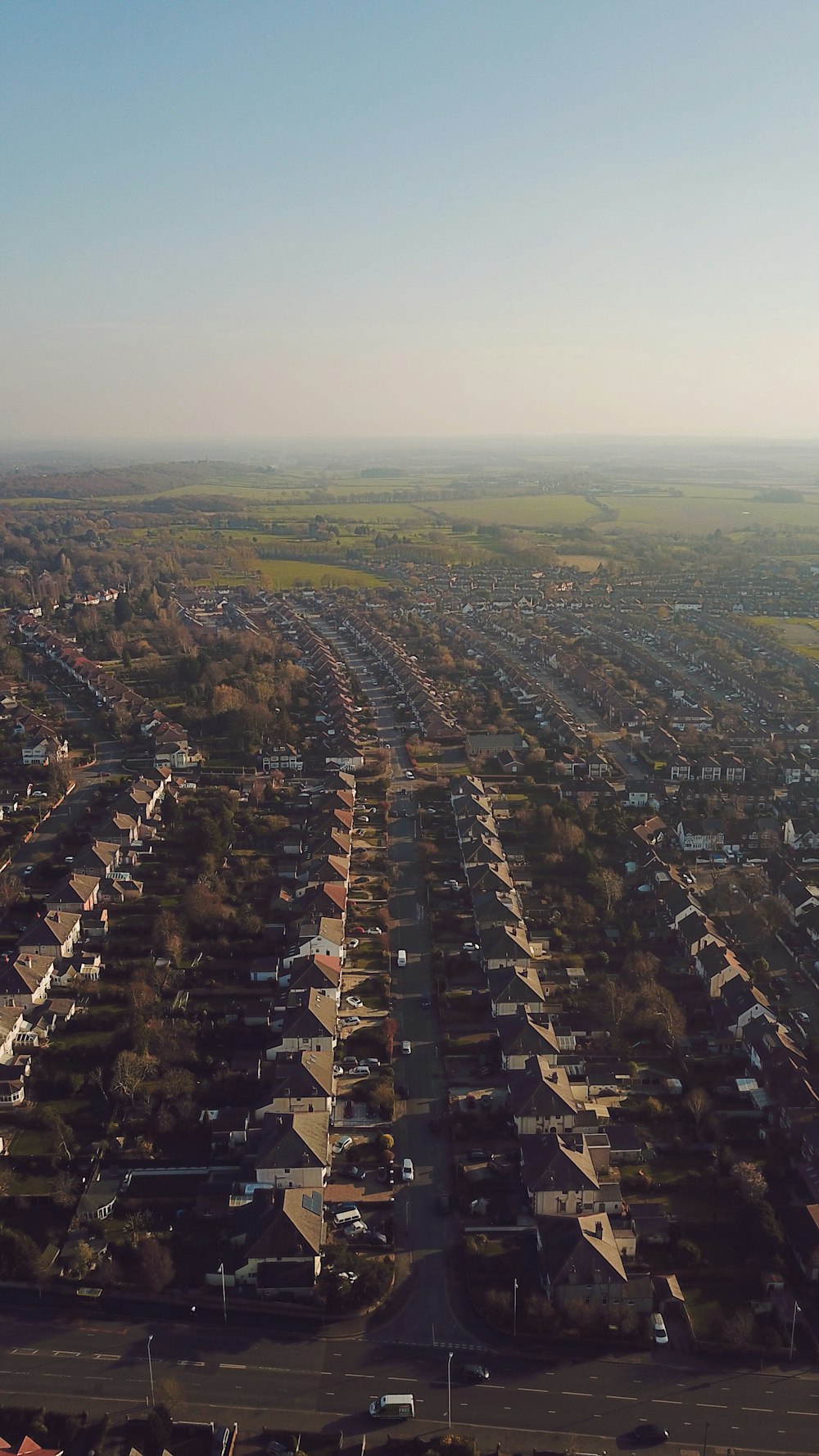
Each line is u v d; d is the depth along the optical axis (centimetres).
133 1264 12400
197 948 19400
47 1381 10938
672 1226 12725
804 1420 10512
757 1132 14562
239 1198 13212
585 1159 13475
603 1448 10225
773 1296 11838
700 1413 10594
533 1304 11562
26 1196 13400
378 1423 10481
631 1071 15788
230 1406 10669
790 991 18125
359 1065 15988
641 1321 11525
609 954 19375
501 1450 10194
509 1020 16588
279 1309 11819
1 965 18550
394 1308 11844
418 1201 13412
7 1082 15325
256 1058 16162
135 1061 15638
